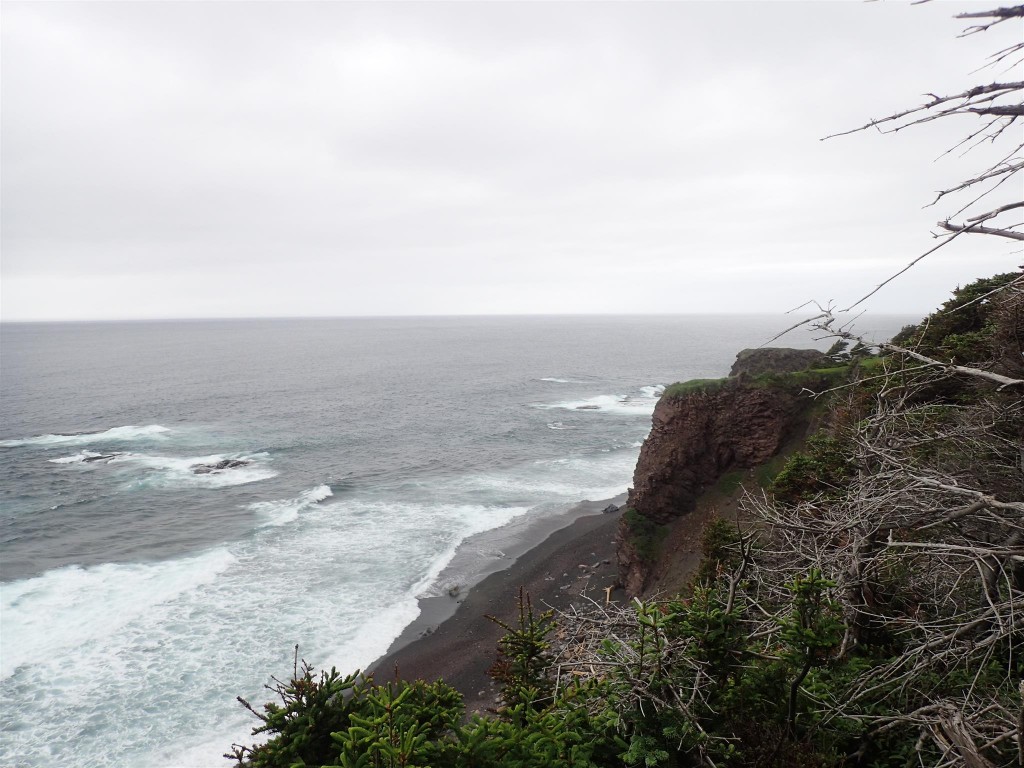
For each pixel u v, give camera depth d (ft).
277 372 412.36
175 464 179.52
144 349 616.39
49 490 154.40
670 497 106.83
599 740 17.52
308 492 153.17
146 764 61.57
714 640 18.69
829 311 15.33
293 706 17.24
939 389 33.78
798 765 17.63
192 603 93.50
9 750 63.00
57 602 93.56
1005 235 10.06
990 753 16.78
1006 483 21.15
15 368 426.92
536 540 122.62
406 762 14.47
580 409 274.36
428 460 187.11
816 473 43.60
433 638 86.33
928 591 23.45
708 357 518.78
